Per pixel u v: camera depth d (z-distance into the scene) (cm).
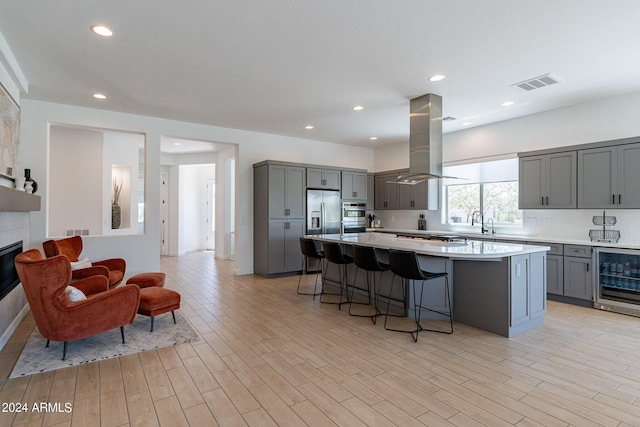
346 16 265
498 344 317
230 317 396
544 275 372
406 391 235
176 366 272
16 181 374
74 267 404
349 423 200
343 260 433
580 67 359
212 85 411
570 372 262
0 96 318
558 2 246
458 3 247
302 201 651
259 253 642
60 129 604
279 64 352
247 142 652
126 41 303
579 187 459
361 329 357
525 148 545
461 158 643
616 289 414
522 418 204
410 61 345
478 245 388
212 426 197
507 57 336
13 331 341
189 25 278
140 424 198
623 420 203
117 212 702
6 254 323
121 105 485
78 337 282
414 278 332
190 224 1022
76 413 208
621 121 447
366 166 834
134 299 314
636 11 256
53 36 294
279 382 247
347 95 447
